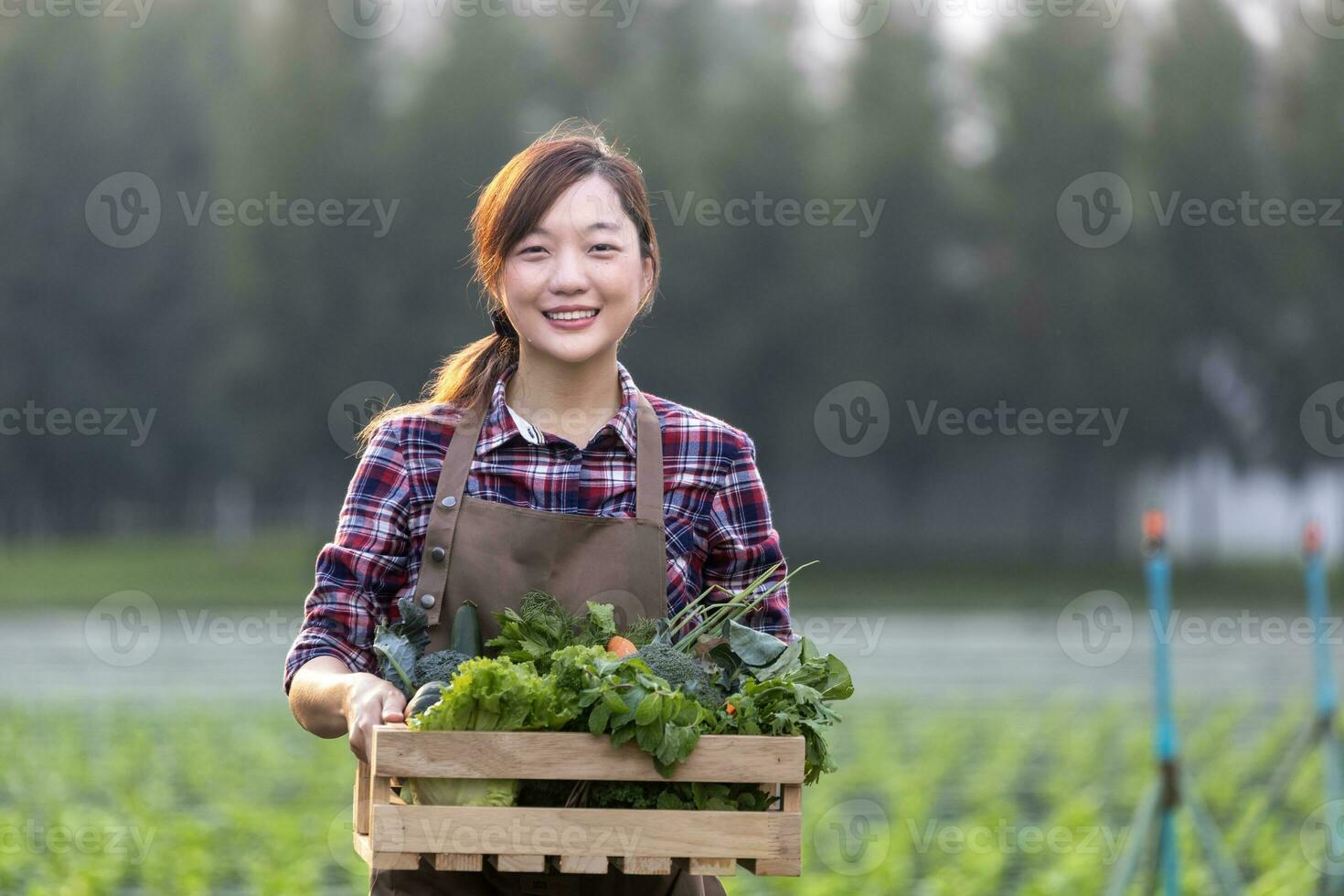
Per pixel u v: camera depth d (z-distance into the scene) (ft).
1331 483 230.48
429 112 198.08
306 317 200.75
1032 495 223.51
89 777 58.34
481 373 17.26
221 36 248.11
